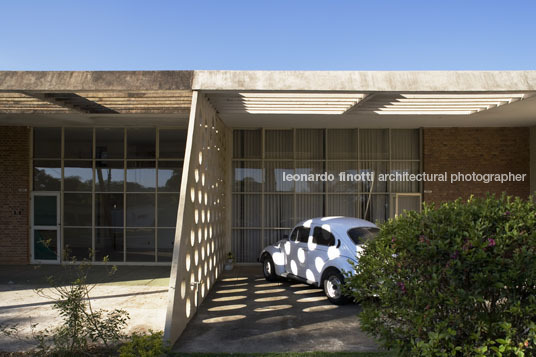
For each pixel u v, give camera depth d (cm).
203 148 862
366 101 891
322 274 866
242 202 1330
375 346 605
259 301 862
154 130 1301
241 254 1325
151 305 830
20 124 1270
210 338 639
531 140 1281
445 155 1295
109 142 1304
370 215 1320
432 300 384
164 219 1292
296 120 1175
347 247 836
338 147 1334
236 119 1161
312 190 1330
